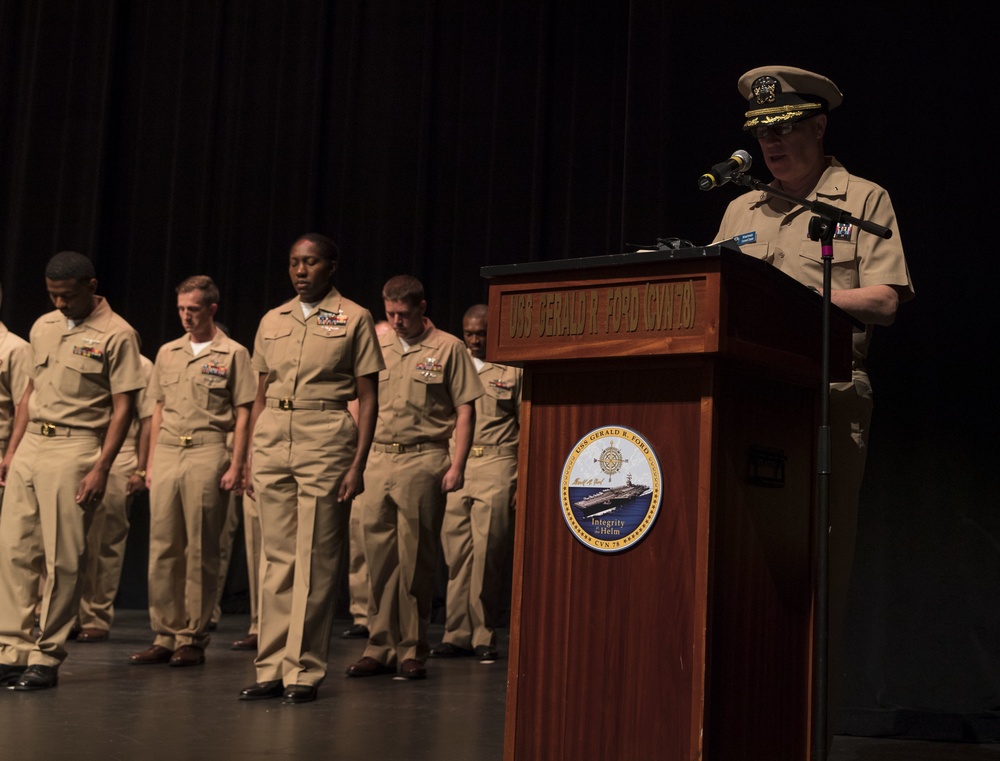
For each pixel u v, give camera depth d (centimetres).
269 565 357
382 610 416
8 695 341
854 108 368
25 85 698
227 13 684
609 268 170
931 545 345
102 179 678
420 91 647
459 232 629
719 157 393
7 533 361
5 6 702
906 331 355
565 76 609
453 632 490
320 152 658
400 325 427
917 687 337
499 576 487
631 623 168
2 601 362
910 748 305
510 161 619
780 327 179
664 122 405
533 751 174
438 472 421
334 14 668
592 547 172
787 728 189
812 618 196
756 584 179
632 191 421
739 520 173
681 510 166
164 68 692
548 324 176
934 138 359
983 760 291
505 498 486
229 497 450
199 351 449
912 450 351
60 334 361
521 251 614
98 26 691
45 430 359
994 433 345
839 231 233
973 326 350
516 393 496
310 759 264
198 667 422
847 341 206
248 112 674
